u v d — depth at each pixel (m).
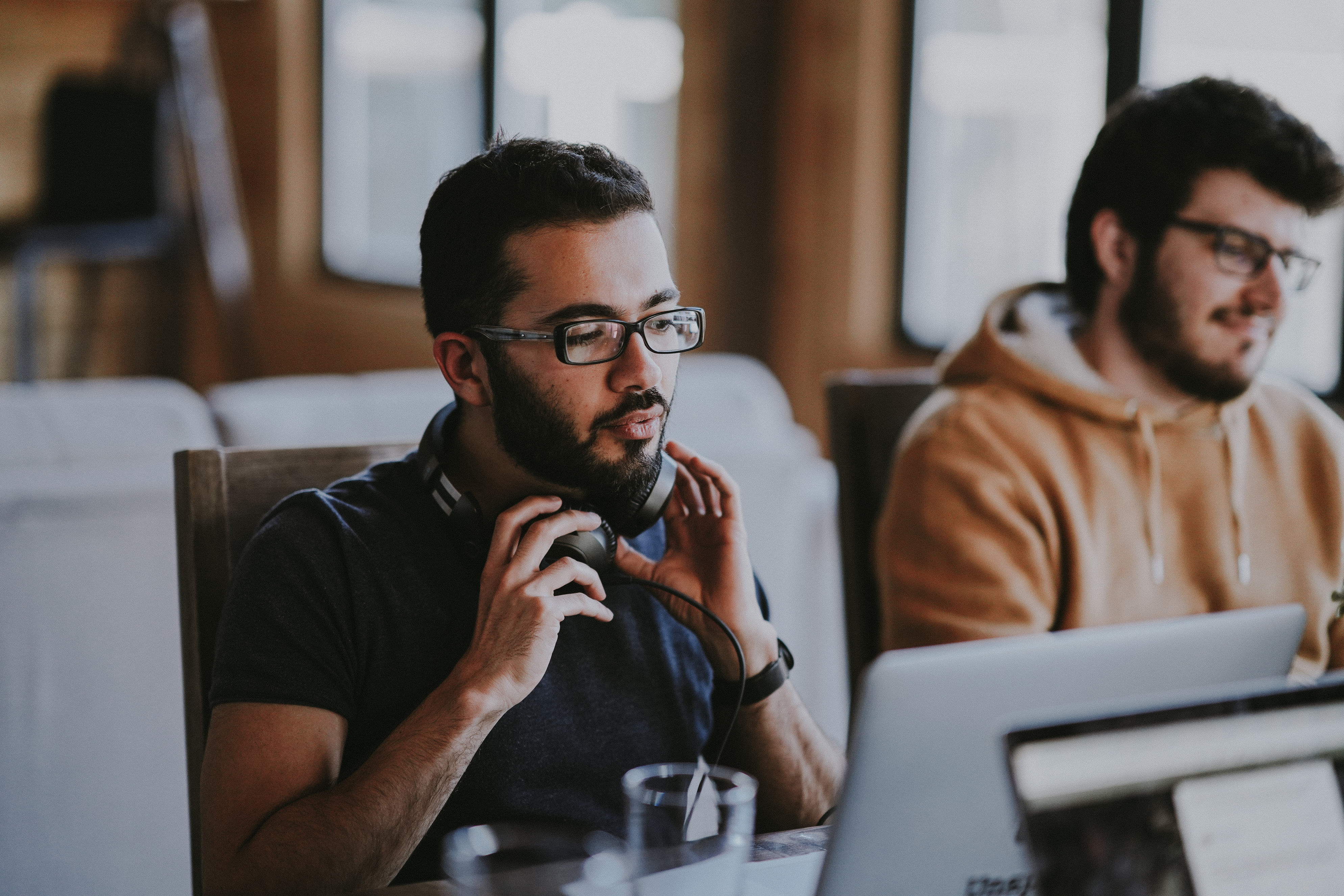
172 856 1.97
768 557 2.33
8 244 4.91
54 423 1.89
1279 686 0.78
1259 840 0.73
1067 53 3.25
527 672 1.02
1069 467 1.50
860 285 3.73
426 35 5.31
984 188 3.50
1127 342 1.53
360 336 5.65
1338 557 1.59
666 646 1.20
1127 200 1.48
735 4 3.80
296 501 1.12
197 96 5.34
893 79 3.64
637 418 1.09
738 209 3.91
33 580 1.78
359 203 5.79
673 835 0.82
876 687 0.71
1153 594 1.53
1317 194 1.43
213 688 1.05
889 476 1.65
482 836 0.84
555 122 4.73
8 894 1.84
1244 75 2.88
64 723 1.85
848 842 0.74
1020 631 1.43
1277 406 1.63
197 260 5.64
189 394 2.05
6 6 5.30
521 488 1.15
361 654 1.09
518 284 1.07
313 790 1.02
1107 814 0.70
